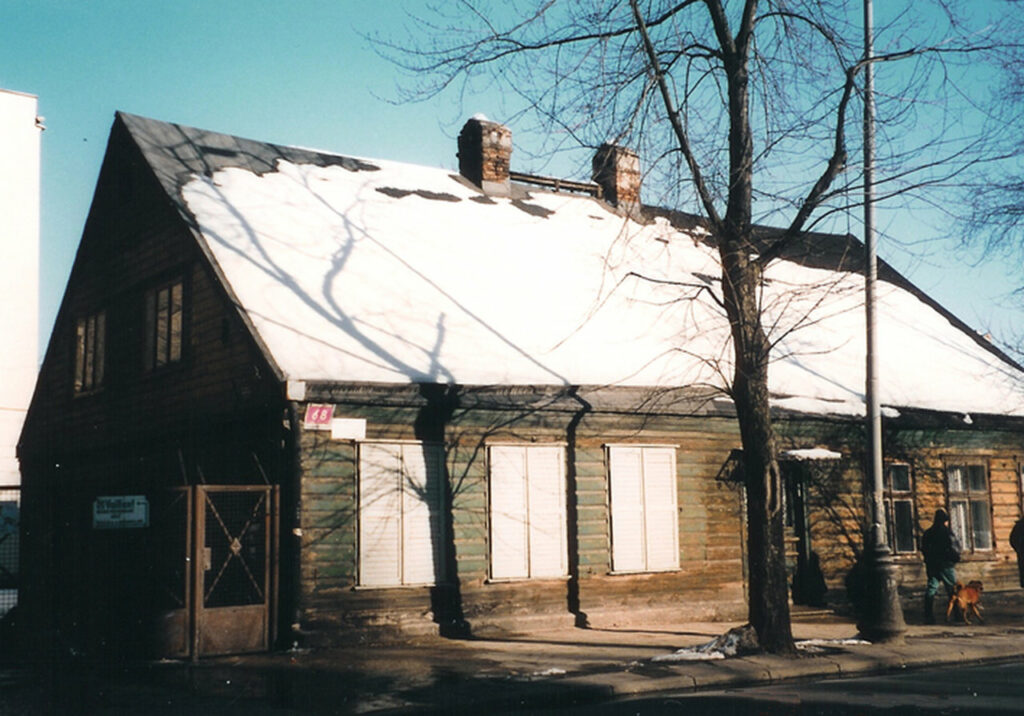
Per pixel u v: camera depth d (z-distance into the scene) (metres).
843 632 15.84
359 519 14.52
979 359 24.17
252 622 13.37
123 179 19.59
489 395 15.73
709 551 17.88
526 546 16.02
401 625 14.66
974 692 10.70
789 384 19.69
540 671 11.66
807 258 25.12
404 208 20.03
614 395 16.95
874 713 9.43
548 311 18.45
